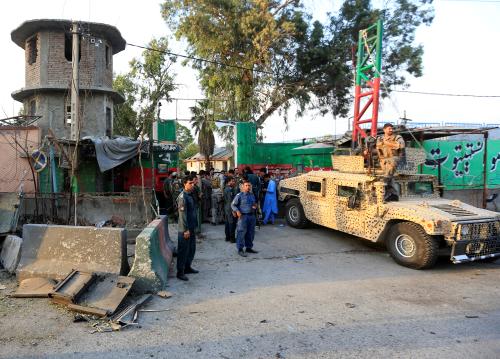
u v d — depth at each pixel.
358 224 8.69
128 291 5.24
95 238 5.88
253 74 22.05
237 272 7.04
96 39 17.98
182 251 6.48
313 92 23.89
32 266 5.98
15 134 11.77
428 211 7.36
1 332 4.33
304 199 10.91
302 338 4.25
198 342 4.14
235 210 8.32
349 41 21.66
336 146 15.26
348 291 5.95
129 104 31.45
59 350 3.93
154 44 30.31
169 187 13.16
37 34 17.62
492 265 7.75
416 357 3.81
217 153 43.41
